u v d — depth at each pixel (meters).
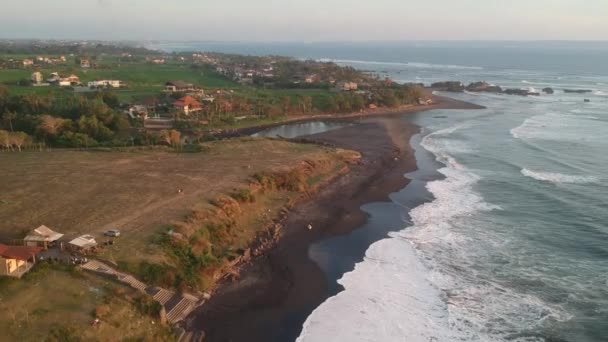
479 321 37.03
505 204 62.69
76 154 77.44
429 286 42.31
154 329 33.72
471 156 89.62
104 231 45.88
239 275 44.16
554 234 52.88
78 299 33.88
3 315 30.84
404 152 93.62
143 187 59.66
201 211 51.97
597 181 72.00
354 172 79.31
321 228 55.97
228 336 35.53
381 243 51.56
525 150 93.94
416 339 34.94
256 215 57.34
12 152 78.31
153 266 40.19
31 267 37.44
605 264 45.84
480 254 48.34
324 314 38.31
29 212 50.25
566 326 36.19
